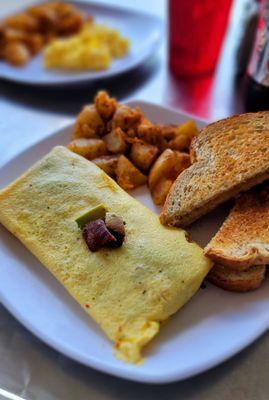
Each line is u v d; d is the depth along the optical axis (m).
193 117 0.42
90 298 0.27
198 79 0.55
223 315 0.27
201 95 0.52
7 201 0.33
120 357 0.25
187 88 0.54
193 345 0.26
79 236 0.30
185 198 0.33
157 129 0.38
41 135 0.46
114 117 0.39
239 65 0.54
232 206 0.34
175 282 0.27
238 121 0.37
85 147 0.38
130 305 0.26
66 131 0.41
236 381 0.26
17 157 0.39
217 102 0.51
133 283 0.27
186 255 0.28
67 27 0.61
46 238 0.31
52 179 0.34
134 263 0.28
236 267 0.28
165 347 0.26
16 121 0.48
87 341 0.26
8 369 0.27
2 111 0.49
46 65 0.53
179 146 0.39
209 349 0.25
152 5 0.71
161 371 0.24
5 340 0.28
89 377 0.26
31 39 0.57
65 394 0.26
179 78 0.55
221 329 0.27
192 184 0.33
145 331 0.25
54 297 0.28
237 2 0.69
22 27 0.59
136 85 0.54
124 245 0.29
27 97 0.51
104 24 0.63
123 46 0.56
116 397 0.26
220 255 0.28
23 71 0.53
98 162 0.37
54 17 0.61
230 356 0.25
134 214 0.31
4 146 0.45
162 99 0.52
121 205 0.32
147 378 0.24
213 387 0.26
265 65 0.40
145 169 0.38
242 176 0.32
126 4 0.71
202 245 0.32
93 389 0.26
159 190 0.36
